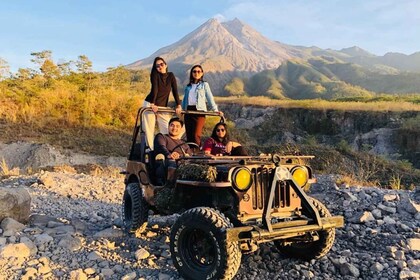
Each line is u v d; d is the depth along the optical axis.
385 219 6.29
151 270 4.79
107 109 28.59
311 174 4.94
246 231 4.16
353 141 41.84
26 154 21.41
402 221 6.30
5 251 4.84
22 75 30.03
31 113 26.16
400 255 5.09
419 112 42.41
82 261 4.96
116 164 21.66
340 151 25.88
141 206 5.89
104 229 6.25
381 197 7.26
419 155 35.97
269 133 46.41
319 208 4.88
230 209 4.66
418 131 37.38
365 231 5.91
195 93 7.50
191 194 5.11
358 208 6.88
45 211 7.54
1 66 29.77
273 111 50.69
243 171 4.35
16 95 27.31
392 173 22.31
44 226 6.22
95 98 28.84
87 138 24.62
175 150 5.82
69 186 9.96
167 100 7.33
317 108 48.12
